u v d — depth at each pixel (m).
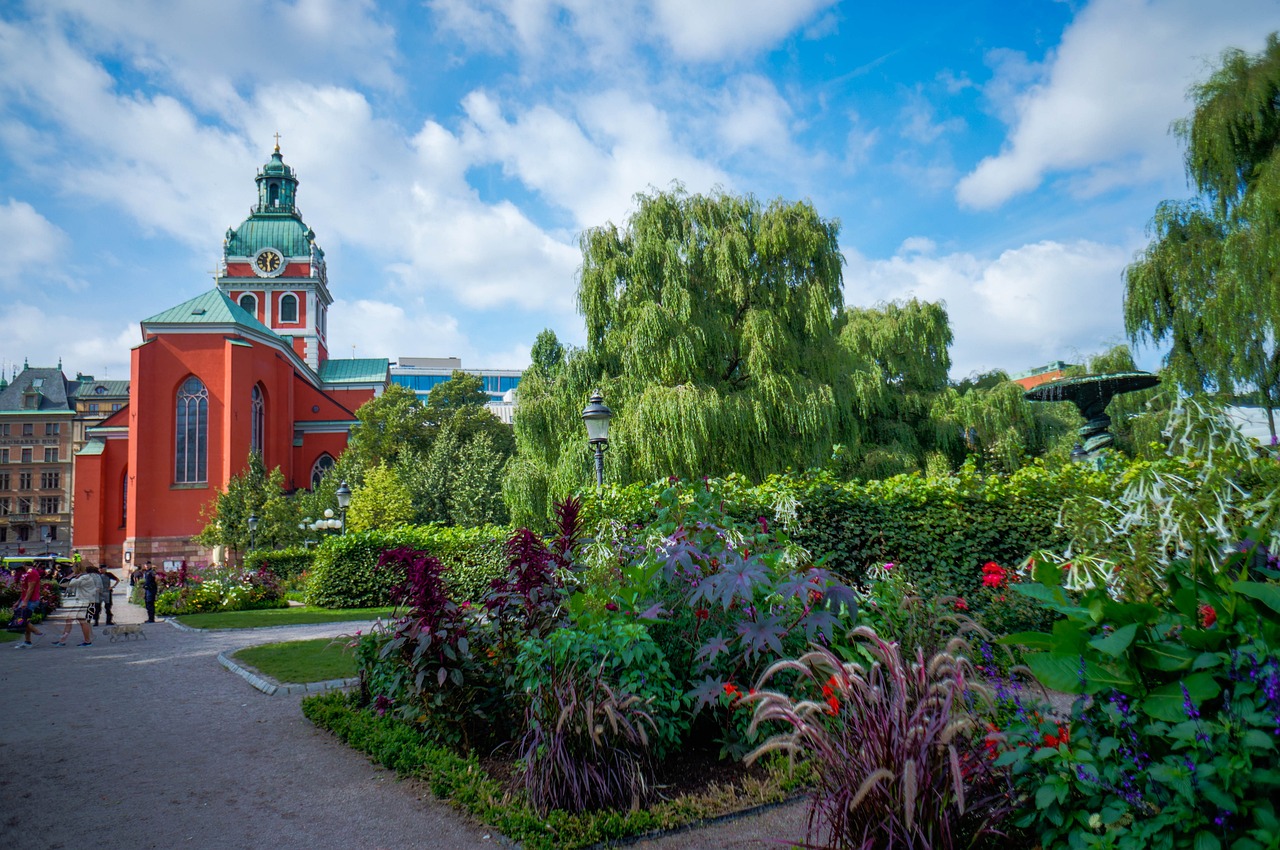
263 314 69.69
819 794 3.34
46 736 6.95
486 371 122.12
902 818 2.88
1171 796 2.54
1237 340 16.08
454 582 17.53
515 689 5.32
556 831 3.91
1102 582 3.46
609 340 17.84
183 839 4.38
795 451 16.84
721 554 5.62
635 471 16.38
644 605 5.37
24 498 84.56
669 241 17.81
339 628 14.98
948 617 5.14
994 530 8.55
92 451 53.75
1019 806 3.02
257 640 13.69
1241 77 16.94
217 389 49.09
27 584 14.42
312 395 60.66
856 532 9.31
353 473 40.88
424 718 5.72
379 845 4.15
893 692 3.17
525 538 5.85
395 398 50.09
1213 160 17.20
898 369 25.09
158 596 23.97
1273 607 2.52
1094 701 2.83
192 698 8.46
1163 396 17.55
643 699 4.56
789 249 18.36
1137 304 18.47
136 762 5.99
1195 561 3.03
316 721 6.77
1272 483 3.46
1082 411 12.17
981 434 23.16
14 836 4.49
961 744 3.27
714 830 4.00
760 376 17.14
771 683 4.99
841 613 4.78
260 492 39.16
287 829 4.46
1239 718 2.42
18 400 86.38
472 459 38.91
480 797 4.47
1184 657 2.60
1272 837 2.26
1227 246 16.19
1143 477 3.74
